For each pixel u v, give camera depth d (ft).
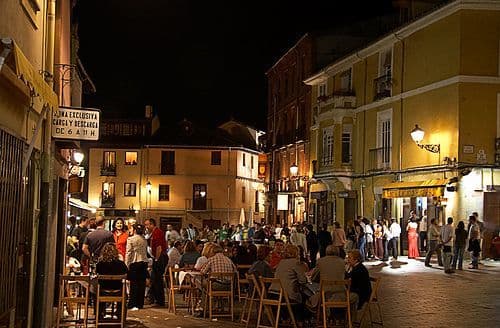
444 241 74.59
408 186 97.04
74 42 57.52
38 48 34.42
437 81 94.07
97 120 40.24
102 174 200.44
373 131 112.57
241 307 54.39
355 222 93.35
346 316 41.60
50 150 37.76
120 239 61.52
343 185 120.57
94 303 47.42
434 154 93.71
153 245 57.82
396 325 44.60
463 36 89.35
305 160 151.74
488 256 85.76
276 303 41.88
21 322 30.68
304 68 154.10
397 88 104.99
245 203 208.54
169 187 201.46
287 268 42.93
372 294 42.91
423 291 60.54
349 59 120.78
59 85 41.32
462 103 88.94
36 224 35.37
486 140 88.79
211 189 202.39
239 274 57.52
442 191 89.25
